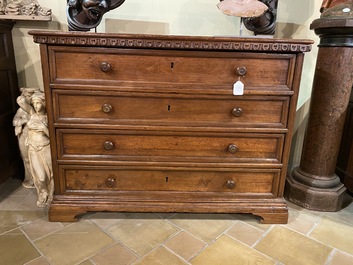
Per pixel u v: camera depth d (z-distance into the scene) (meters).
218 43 1.23
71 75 1.29
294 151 2.08
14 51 1.81
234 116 1.38
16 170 1.87
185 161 1.44
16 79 1.82
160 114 1.37
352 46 1.46
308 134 1.69
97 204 1.46
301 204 1.71
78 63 1.28
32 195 1.74
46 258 1.24
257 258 1.28
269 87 1.33
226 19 1.83
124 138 1.40
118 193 1.48
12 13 1.63
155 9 1.79
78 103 1.33
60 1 1.75
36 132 1.57
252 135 1.40
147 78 1.31
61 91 1.30
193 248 1.33
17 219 1.50
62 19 1.78
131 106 1.35
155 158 1.43
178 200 1.48
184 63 1.29
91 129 1.37
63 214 1.47
